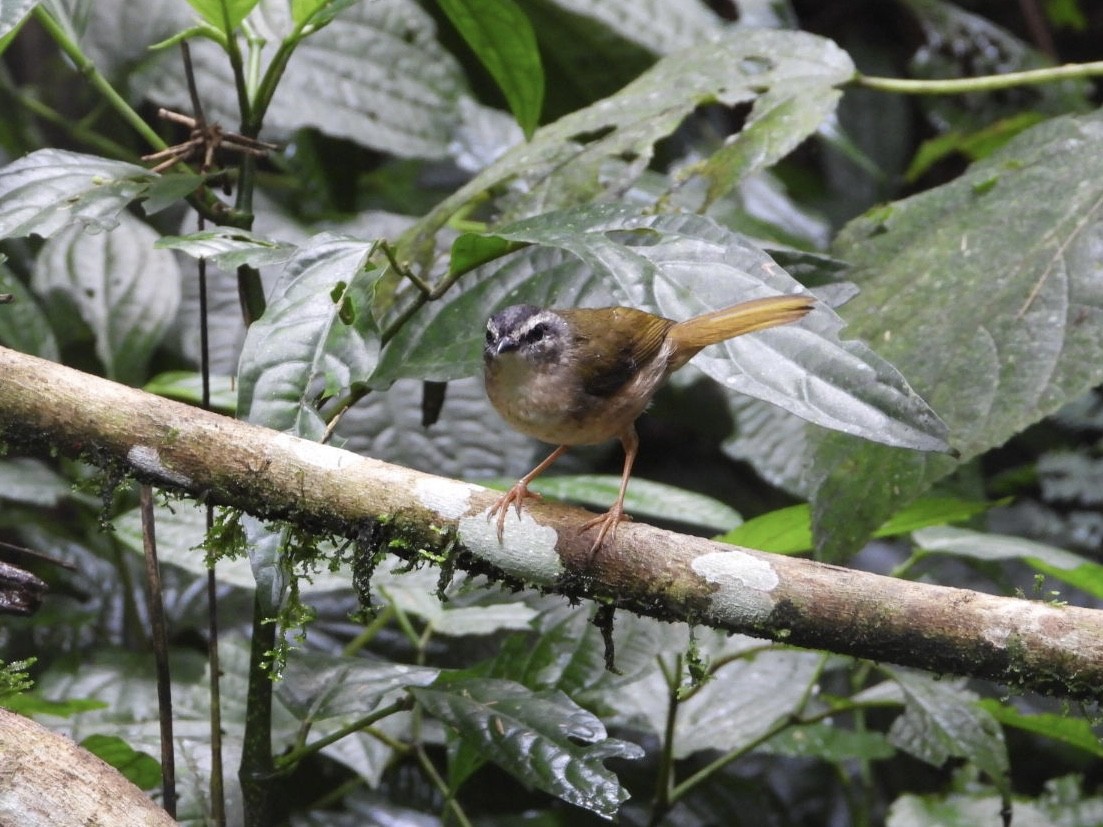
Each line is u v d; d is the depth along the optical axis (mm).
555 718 5867
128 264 9859
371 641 9672
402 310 6805
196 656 8992
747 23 13242
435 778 7527
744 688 8641
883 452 6391
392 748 8062
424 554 5320
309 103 10539
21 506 10648
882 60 15500
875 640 4898
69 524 10656
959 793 10156
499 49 7141
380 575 7543
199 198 6281
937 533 7777
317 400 5488
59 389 5375
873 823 11172
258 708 6098
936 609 4828
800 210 13766
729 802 9945
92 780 4809
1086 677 4656
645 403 6883
